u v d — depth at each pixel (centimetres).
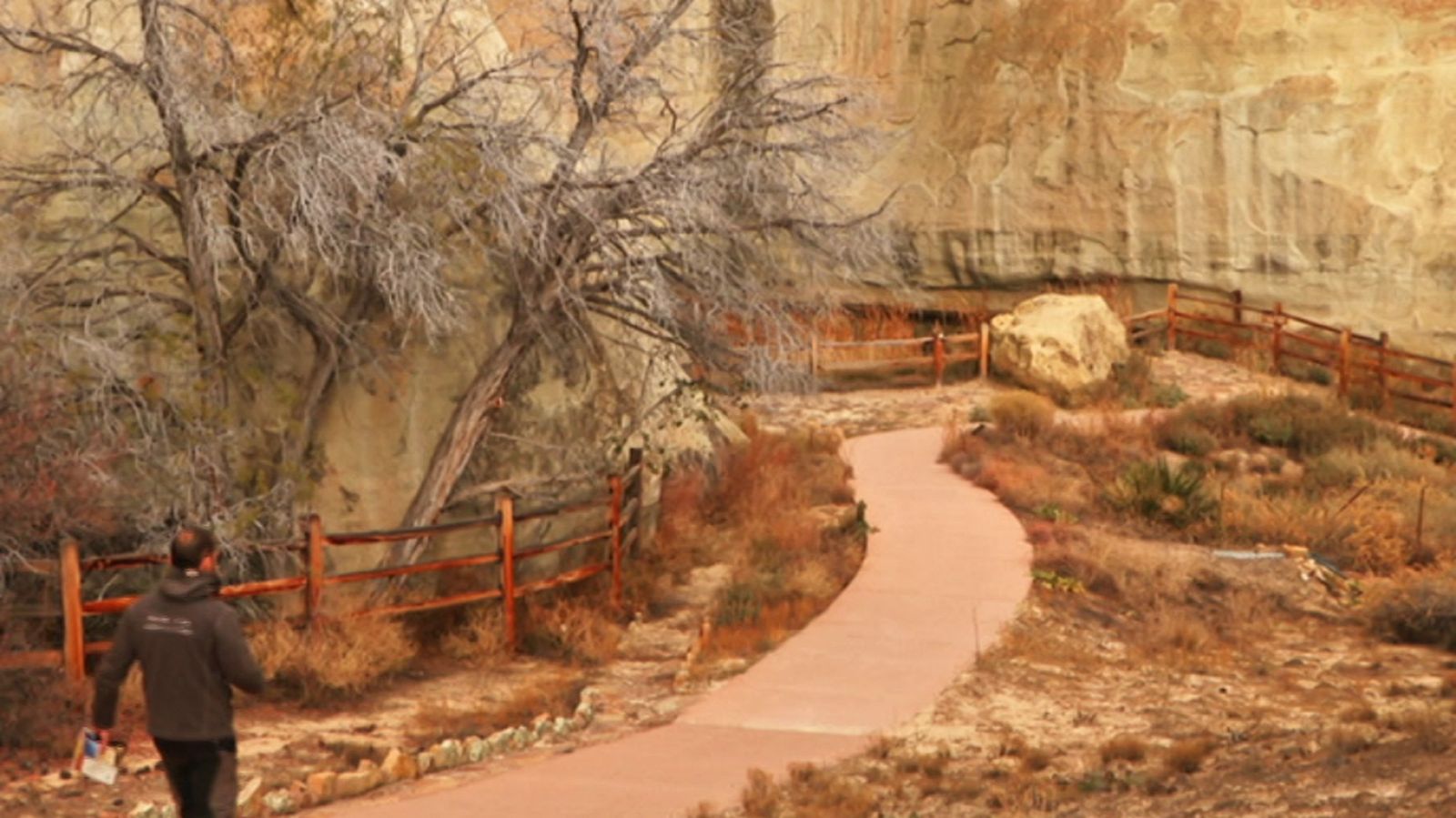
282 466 1448
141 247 1426
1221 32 2936
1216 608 1786
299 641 1329
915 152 3130
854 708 1316
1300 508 2120
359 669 1309
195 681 714
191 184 1369
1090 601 1738
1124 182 2983
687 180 1487
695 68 1875
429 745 1155
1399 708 1356
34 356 1301
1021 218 3052
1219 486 2219
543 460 1670
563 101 1550
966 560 1816
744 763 1132
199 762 718
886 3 3134
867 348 2888
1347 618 1798
